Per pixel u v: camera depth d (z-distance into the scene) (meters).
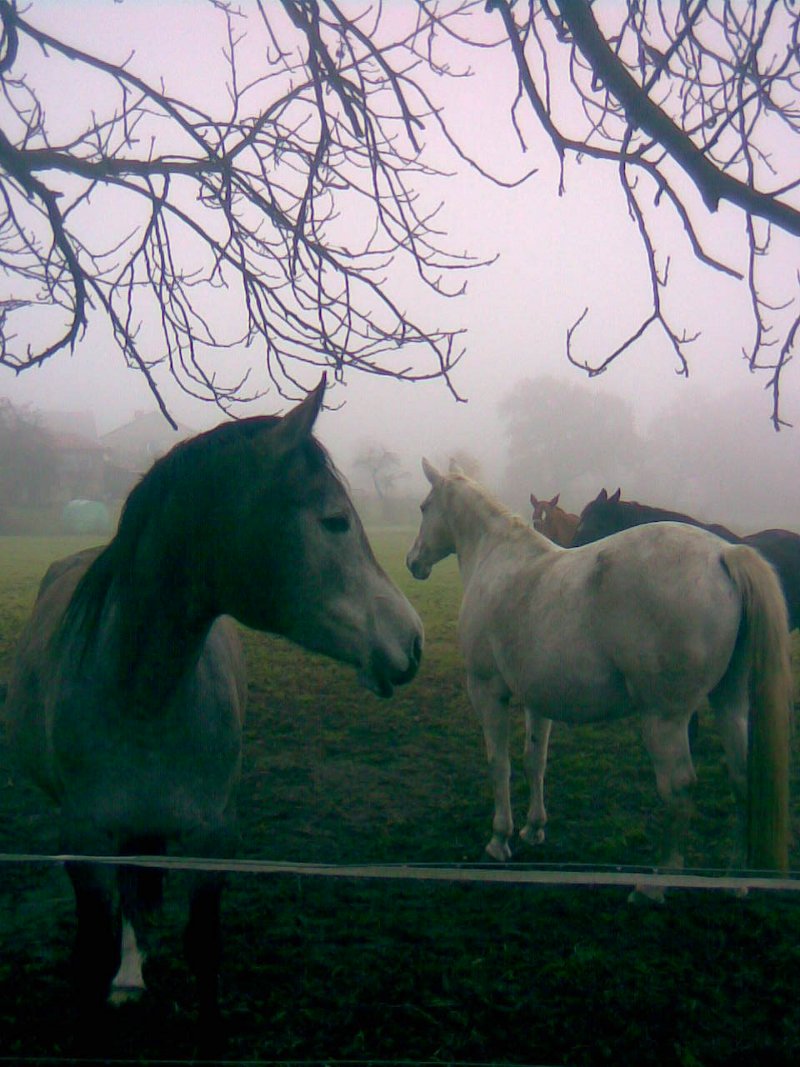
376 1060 2.63
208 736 2.40
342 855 4.47
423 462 5.49
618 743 6.57
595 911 3.75
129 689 2.28
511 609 4.20
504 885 4.00
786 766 3.42
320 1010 2.93
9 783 5.60
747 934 3.49
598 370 2.54
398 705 7.91
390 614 2.15
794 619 7.27
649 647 3.59
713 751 6.39
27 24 3.48
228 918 3.66
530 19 2.61
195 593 2.22
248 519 2.14
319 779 5.79
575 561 4.00
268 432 2.18
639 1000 3.02
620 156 2.46
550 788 5.55
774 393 2.50
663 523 3.81
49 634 2.83
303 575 2.13
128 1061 2.47
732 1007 3.00
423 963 3.27
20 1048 2.66
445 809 5.20
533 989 3.11
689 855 4.43
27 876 4.11
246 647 10.80
